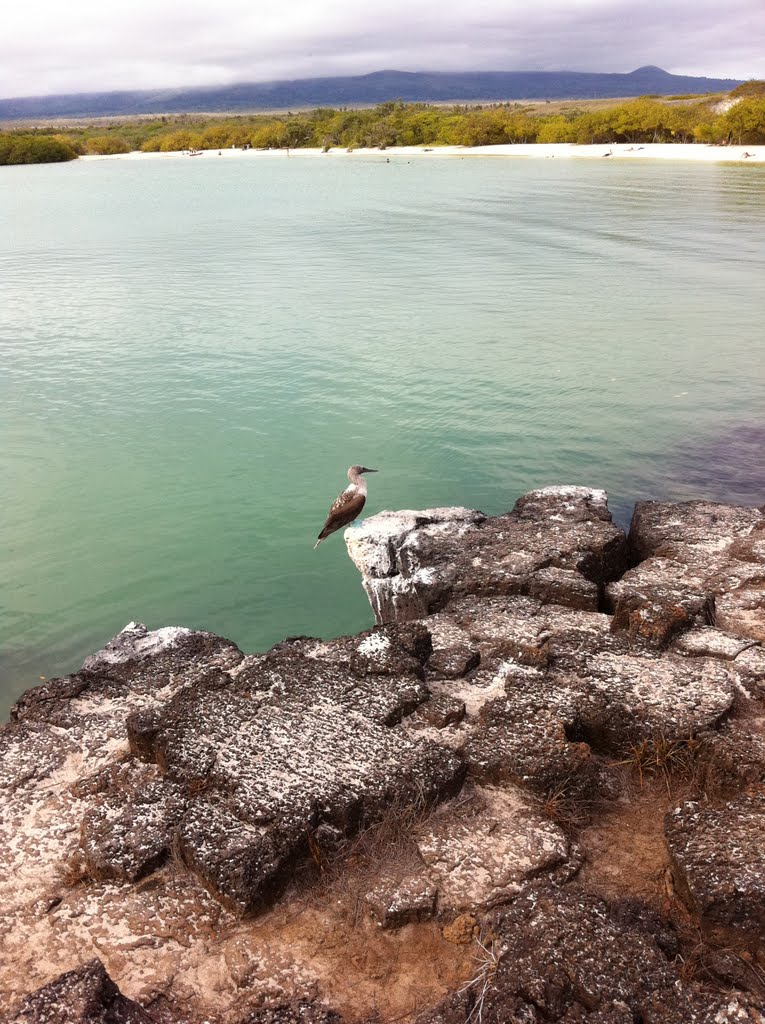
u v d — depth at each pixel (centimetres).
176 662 779
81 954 486
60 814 590
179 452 1711
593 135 11838
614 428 1780
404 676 680
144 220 6103
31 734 674
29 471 1622
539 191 7038
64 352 2438
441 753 593
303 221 5734
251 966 474
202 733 617
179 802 574
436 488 1534
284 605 1184
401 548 981
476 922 491
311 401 1991
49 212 6825
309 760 588
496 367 2209
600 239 4409
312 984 463
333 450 1706
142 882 533
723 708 623
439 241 4556
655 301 2939
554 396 1978
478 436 1756
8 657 1069
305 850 531
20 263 4128
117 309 3019
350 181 9019
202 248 4541
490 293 3155
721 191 6506
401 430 1803
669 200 6059
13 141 15462
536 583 884
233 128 17575
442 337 2525
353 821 552
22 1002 409
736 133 10275
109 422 1880
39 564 1286
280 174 10519
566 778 575
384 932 493
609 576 982
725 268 3500
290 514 1445
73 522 1420
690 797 575
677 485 1510
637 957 435
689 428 1770
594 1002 418
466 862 524
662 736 604
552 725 608
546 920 463
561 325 2641
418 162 11650
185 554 1318
